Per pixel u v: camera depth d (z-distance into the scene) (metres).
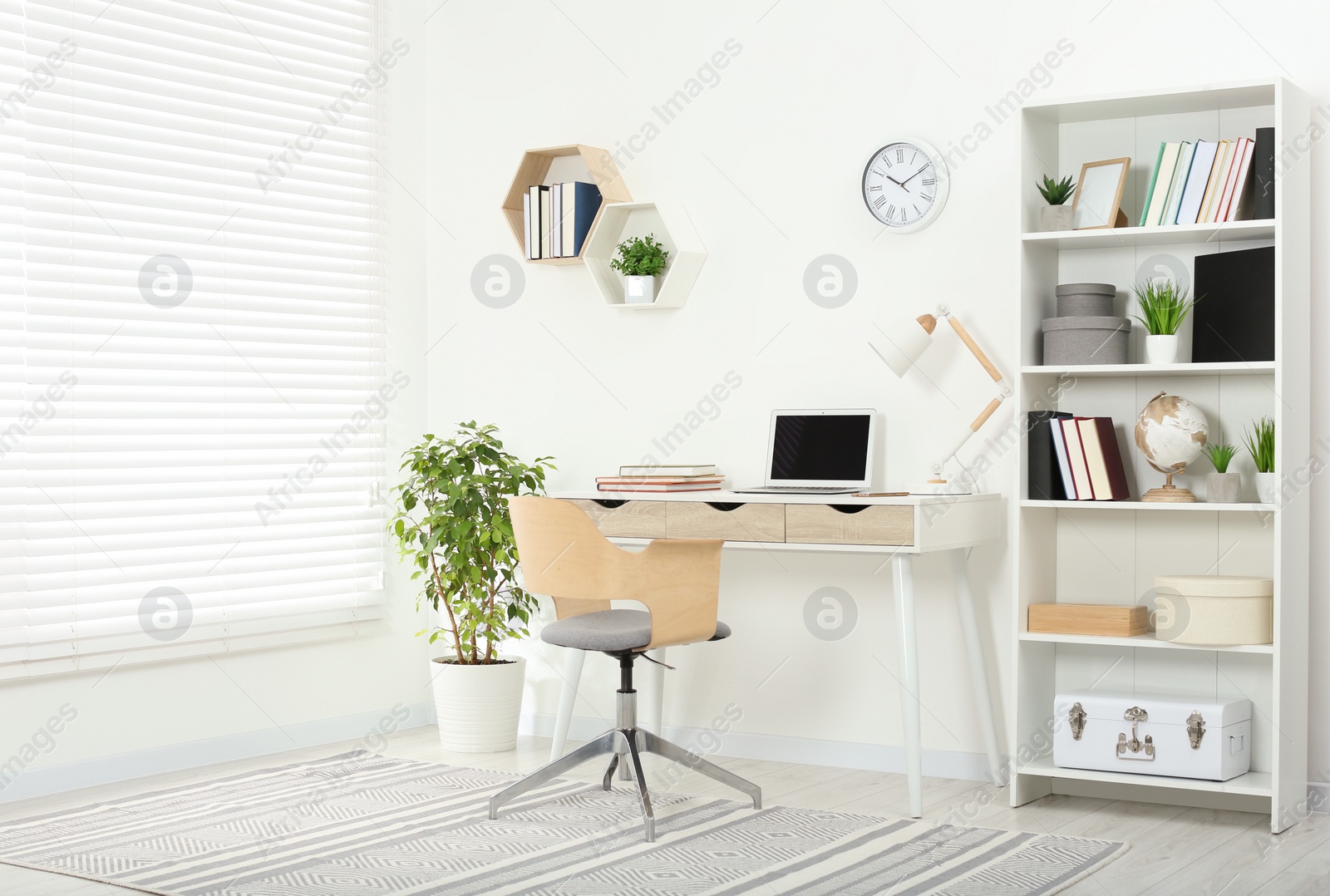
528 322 4.54
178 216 3.95
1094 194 3.38
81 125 3.72
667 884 2.69
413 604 4.66
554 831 3.11
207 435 4.02
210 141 4.04
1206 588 3.11
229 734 4.05
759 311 4.06
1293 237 3.14
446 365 4.72
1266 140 3.10
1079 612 3.31
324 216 4.41
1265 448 3.13
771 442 3.90
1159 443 3.24
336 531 4.40
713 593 3.26
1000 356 3.65
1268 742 3.29
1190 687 3.40
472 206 4.67
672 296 4.13
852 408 3.81
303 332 4.33
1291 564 3.12
